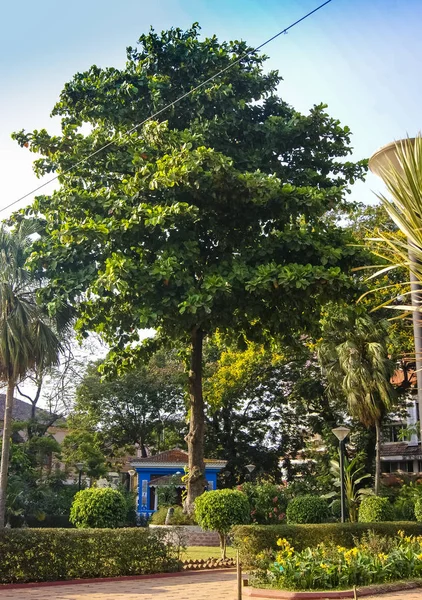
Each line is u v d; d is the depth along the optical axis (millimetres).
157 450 46000
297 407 36625
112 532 13195
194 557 16219
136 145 18859
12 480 25750
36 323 19328
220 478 38719
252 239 19188
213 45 20422
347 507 23344
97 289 16375
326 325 25219
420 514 23719
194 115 20047
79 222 18250
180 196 17891
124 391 42406
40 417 38625
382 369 25062
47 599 10227
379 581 11438
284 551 11867
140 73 19797
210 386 34188
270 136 19906
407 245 4035
